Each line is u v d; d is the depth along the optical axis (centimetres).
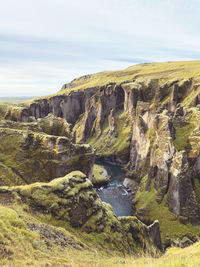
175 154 9256
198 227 7912
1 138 10538
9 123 12025
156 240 5597
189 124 10962
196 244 3009
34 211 3628
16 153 10112
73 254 2542
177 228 8119
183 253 2631
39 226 2872
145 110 15425
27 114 15150
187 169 8581
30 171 9850
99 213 4475
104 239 3966
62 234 3092
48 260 1917
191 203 8312
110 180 14875
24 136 10619
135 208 10100
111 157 19350
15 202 3538
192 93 18762
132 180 14225
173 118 11719
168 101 19638
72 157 10688
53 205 3866
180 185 8419
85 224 4094
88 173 11350
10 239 2042
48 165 10062
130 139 18900
